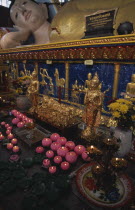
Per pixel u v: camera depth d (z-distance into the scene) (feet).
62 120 11.61
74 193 7.25
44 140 10.44
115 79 11.75
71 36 17.79
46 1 22.13
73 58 13.73
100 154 6.37
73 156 8.84
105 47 10.54
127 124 8.27
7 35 22.90
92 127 10.96
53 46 13.98
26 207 6.52
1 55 21.47
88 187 7.08
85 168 8.08
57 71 16.06
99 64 12.50
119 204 6.26
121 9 14.26
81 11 17.34
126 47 9.54
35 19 22.02
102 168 6.84
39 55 16.03
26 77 16.20
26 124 10.94
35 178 7.97
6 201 6.92
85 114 10.76
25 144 11.04
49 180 7.85
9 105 18.25
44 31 23.04
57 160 8.85
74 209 6.57
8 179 7.96
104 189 6.86
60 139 10.41
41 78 18.31
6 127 13.12
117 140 6.64
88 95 10.09
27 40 24.81
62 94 16.08
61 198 7.10
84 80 13.91
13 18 23.68
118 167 6.13
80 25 17.24
